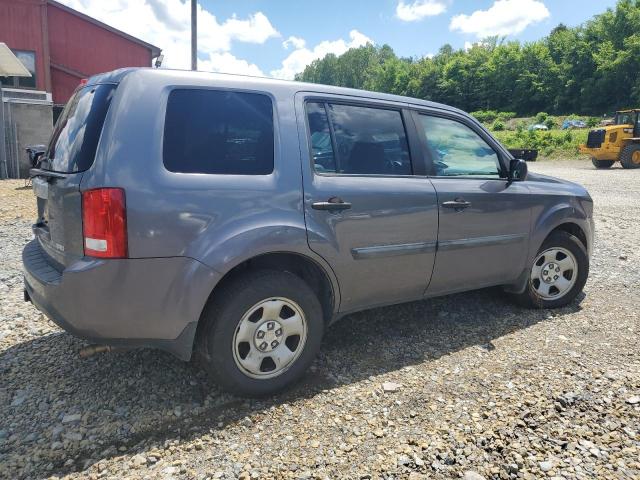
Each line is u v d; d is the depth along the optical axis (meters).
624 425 2.67
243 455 2.42
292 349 3.02
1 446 2.46
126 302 2.54
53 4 20.80
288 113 3.05
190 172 2.67
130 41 22.64
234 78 2.96
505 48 90.94
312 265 3.11
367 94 3.49
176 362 3.34
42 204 3.10
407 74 113.69
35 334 3.75
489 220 3.88
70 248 2.61
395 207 3.34
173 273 2.59
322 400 2.92
